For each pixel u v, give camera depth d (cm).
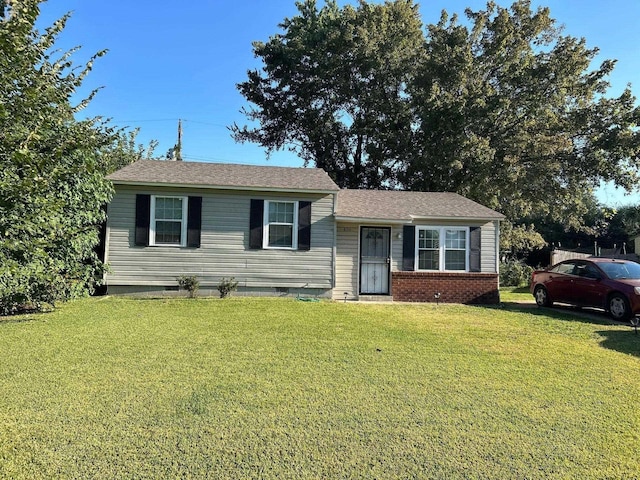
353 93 2477
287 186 1167
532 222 3906
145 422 343
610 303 958
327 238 1202
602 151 1981
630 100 1939
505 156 1920
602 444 326
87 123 852
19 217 572
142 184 1118
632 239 3597
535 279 1204
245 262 1170
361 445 316
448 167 1973
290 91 2633
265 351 577
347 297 1227
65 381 436
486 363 549
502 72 2122
